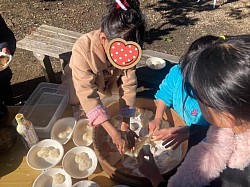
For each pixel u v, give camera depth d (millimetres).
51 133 1592
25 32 3650
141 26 1459
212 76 804
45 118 1673
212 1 4191
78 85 1578
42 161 1476
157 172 1302
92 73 1621
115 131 1488
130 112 1630
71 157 1473
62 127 1633
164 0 4207
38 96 1786
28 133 1470
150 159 1369
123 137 1490
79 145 1558
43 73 3199
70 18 3891
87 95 1563
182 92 1612
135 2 1472
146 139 1478
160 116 1615
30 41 2830
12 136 1542
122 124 1605
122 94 1682
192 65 856
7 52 1976
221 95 795
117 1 1419
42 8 4047
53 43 2805
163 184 1245
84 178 1414
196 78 834
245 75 776
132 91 1683
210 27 3740
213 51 834
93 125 1536
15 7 4047
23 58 3383
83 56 1585
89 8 4062
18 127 1458
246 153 882
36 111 1707
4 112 1614
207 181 917
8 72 2377
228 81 785
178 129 1448
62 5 4113
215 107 824
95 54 1594
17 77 3164
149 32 3676
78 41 1651
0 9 4004
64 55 2670
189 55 910
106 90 1854
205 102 842
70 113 1729
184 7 4082
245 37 869
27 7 4055
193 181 929
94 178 1421
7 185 1404
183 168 959
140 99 1703
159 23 3816
